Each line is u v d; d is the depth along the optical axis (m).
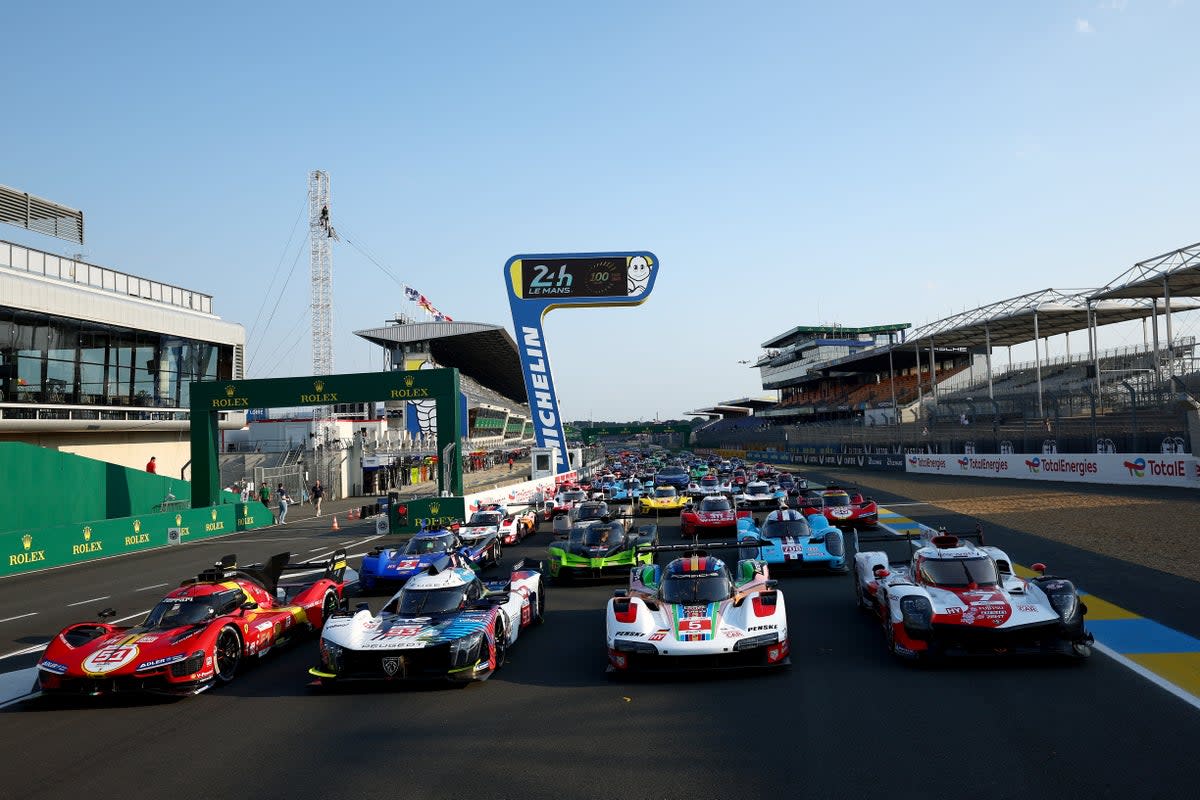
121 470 33.66
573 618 13.29
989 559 9.98
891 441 61.75
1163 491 27.86
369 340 94.94
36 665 11.55
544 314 48.94
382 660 9.13
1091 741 6.42
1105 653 9.09
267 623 11.09
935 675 8.65
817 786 5.84
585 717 7.86
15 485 28.16
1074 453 34.53
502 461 127.44
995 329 59.47
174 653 9.23
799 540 16.78
